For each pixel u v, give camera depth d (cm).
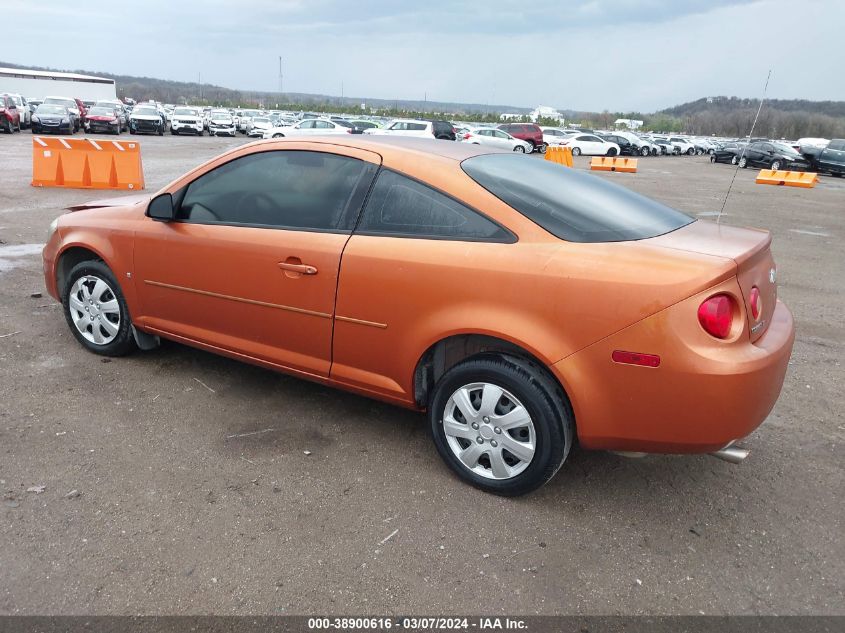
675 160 4191
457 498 311
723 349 260
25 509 285
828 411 426
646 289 264
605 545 282
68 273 470
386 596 247
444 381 316
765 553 282
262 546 271
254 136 4334
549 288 280
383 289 319
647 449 282
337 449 351
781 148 3256
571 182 354
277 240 352
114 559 258
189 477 317
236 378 431
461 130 3816
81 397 392
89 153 1383
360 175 339
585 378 277
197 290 387
